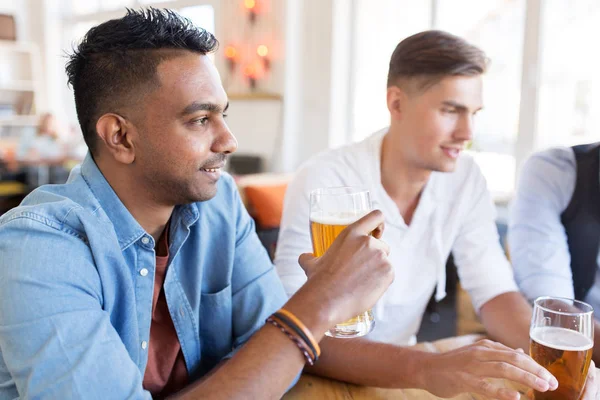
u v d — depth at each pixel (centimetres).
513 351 86
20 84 685
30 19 696
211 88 78
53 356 67
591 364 92
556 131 322
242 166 457
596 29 300
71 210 78
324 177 138
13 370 68
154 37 76
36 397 66
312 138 438
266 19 445
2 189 437
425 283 150
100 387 68
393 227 142
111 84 78
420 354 94
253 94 448
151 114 77
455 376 86
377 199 141
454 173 149
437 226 146
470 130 128
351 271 72
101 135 80
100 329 72
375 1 406
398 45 134
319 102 429
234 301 106
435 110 126
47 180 453
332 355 98
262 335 71
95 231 79
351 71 425
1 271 71
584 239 143
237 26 464
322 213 84
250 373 68
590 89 306
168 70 76
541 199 147
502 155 346
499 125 345
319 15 421
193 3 500
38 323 68
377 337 146
